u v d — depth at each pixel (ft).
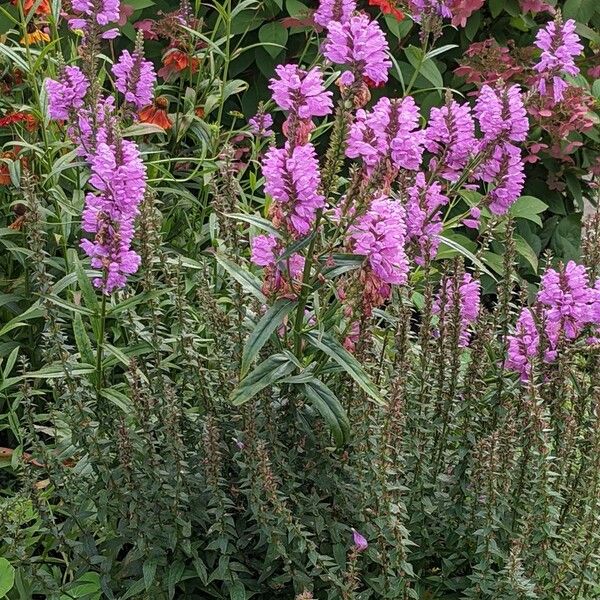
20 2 5.56
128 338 5.08
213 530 4.42
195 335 4.63
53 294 4.59
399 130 4.23
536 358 4.66
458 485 4.67
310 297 4.55
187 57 6.23
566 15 7.20
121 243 4.46
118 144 4.40
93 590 4.50
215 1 5.98
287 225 4.23
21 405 5.46
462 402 4.69
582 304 4.62
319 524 4.41
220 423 4.58
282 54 6.83
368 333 4.46
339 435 4.30
